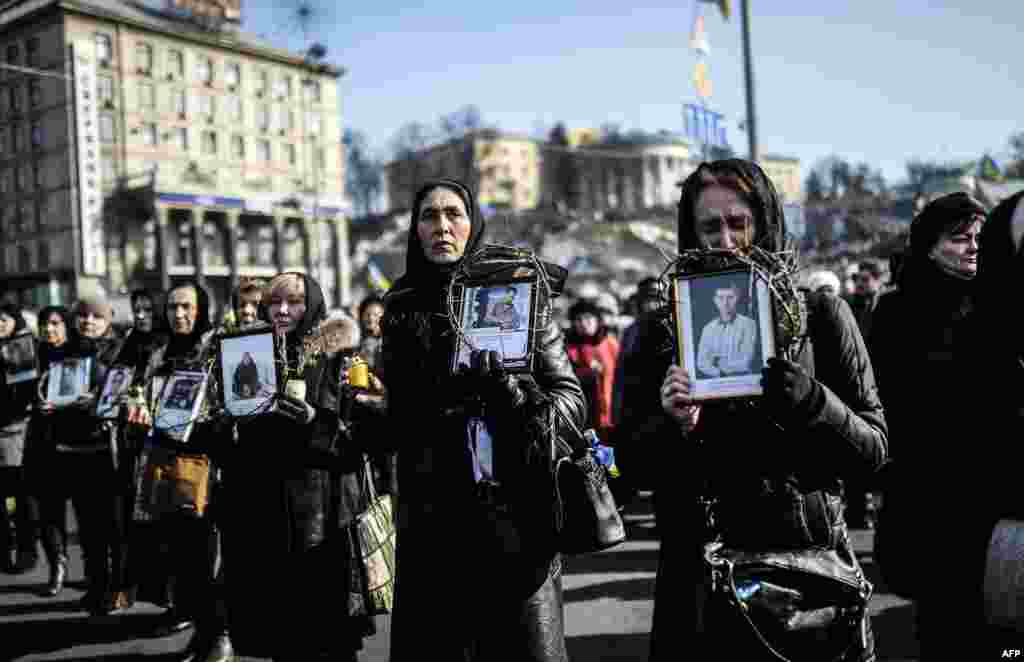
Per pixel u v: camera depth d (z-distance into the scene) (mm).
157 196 51844
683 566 2016
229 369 3559
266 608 3395
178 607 4730
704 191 2057
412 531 2445
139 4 59031
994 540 1885
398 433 2566
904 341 2494
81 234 47562
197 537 4344
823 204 22906
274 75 64312
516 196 106562
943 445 2260
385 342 2652
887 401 2459
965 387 2217
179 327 4766
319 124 67688
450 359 2471
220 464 3615
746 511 1865
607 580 5781
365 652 4645
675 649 1998
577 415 2412
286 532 3363
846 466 1858
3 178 56375
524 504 2367
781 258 2023
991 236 1947
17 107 54969
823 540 1862
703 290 1944
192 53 59062
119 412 5219
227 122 61094
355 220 89750
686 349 1929
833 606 1809
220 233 58469
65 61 52469
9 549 6809
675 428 2023
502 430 2379
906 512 2355
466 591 2355
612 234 27562
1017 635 1979
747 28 11703
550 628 2332
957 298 2471
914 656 4039
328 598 3307
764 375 1807
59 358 6672
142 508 4398
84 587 6270
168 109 57656
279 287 3666
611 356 7520
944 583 2203
